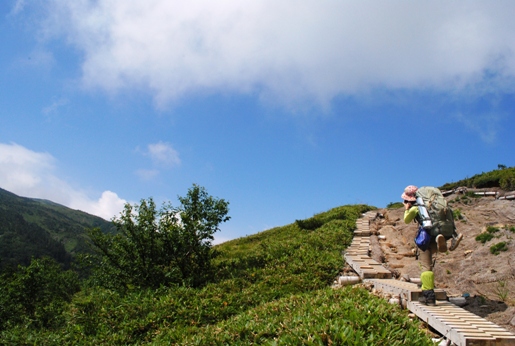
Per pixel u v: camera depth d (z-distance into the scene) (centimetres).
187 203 1165
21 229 10281
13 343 797
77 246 12675
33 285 1207
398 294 736
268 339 554
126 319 817
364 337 486
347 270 1053
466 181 1789
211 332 664
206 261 1127
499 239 1007
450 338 538
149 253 1092
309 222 1934
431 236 688
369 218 1884
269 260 1182
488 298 739
